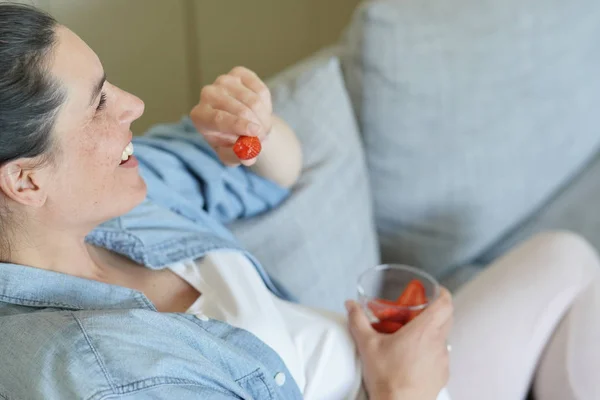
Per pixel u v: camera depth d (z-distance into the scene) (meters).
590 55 1.61
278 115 1.18
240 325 0.85
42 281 0.74
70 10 0.95
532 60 1.47
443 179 1.43
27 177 0.68
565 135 1.63
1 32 0.64
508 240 1.60
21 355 0.65
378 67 1.30
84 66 0.70
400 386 0.88
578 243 1.26
